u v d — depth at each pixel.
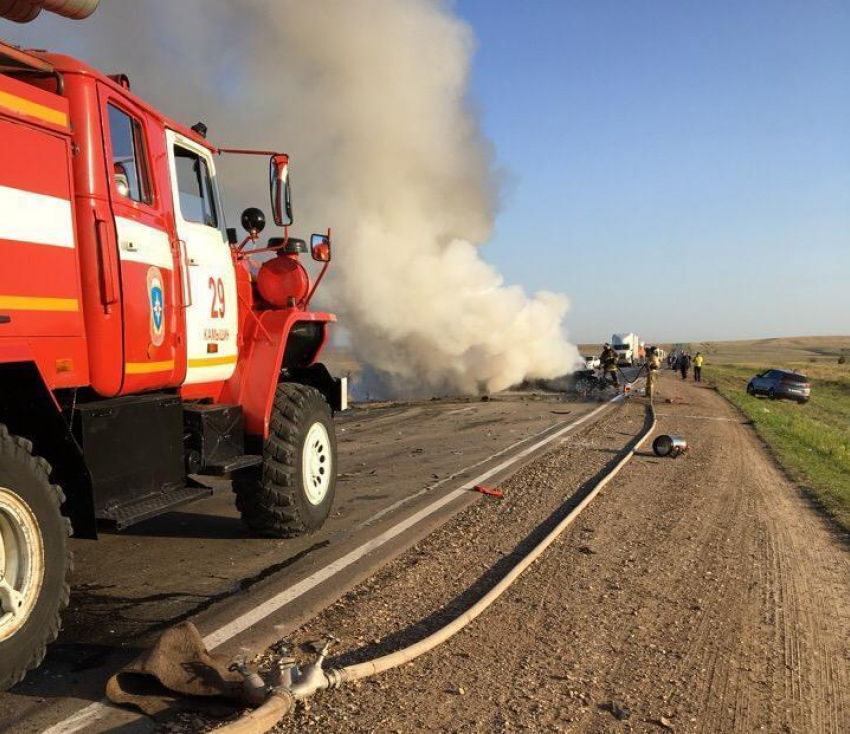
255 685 3.31
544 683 3.86
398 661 3.92
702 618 4.98
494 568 5.78
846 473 13.29
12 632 3.35
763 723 3.62
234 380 6.02
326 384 7.38
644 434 15.28
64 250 3.98
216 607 4.71
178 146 5.35
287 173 6.14
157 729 3.15
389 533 6.69
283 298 6.31
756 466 12.23
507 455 11.87
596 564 6.04
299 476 6.25
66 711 3.30
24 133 3.72
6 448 3.34
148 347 4.69
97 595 4.93
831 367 99.81
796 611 5.27
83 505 4.05
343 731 3.21
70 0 4.36
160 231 4.93
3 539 3.36
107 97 4.38
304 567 5.59
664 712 3.65
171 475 4.92
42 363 3.80
